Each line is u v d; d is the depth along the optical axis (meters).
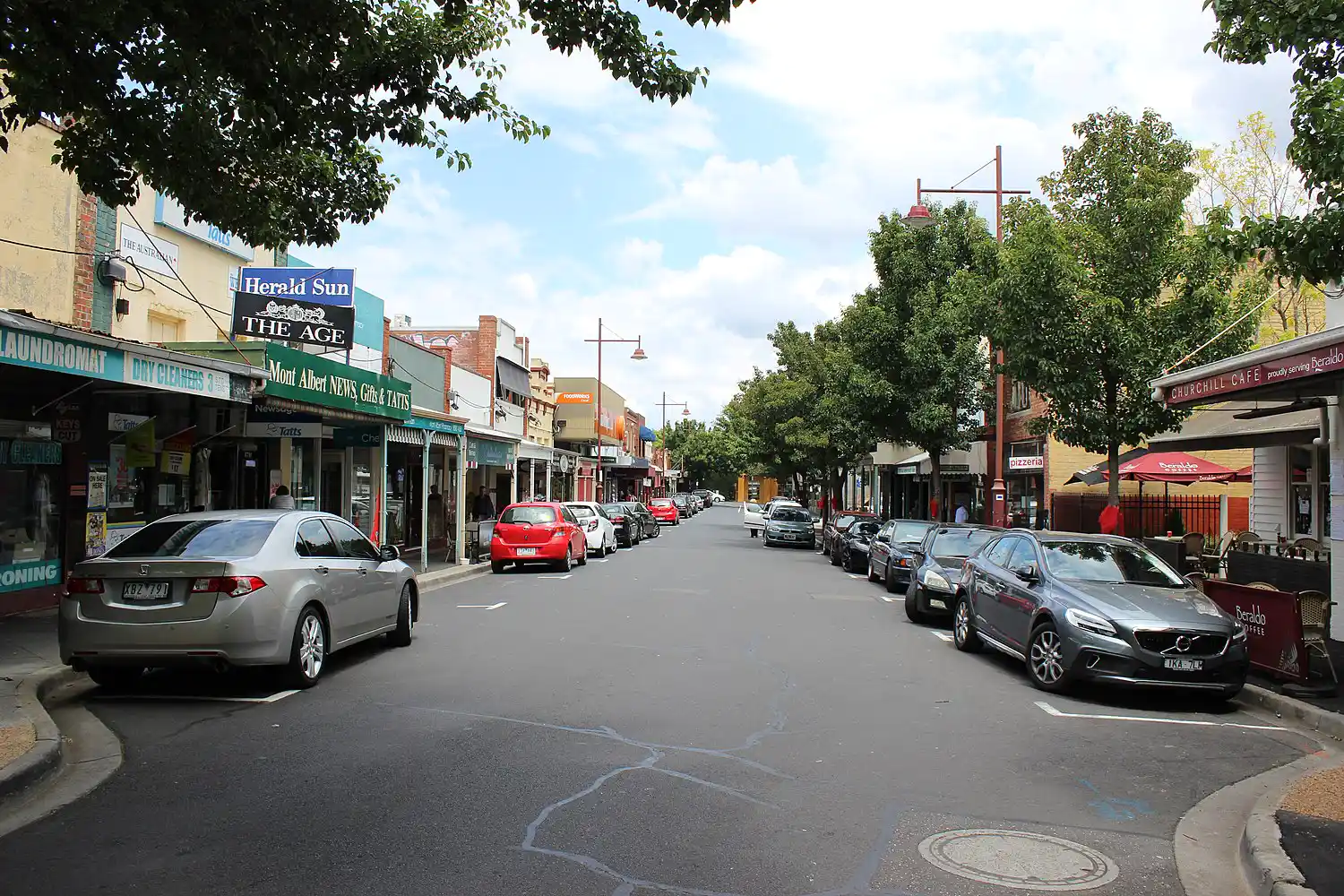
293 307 15.94
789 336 45.34
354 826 5.18
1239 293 14.26
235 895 4.27
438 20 8.56
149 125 7.52
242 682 9.09
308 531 9.41
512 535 22.02
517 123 9.28
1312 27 7.19
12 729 6.59
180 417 15.25
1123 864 4.96
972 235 25.12
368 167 9.86
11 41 6.57
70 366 9.70
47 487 12.55
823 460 42.56
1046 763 6.86
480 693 8.74
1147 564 10.41
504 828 5.18
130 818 5.28
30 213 12.42
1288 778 6.63
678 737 7.27
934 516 26.66
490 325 33.72
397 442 20.75
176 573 7.98
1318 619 9.34
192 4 6.63
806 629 13.51
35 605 12.23
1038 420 16.39
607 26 7.55
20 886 4.33
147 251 14.90
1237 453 23.42
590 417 49.84
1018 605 10.30
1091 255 14.55
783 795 5.92
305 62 7.60
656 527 42.12
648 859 4.79
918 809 5.73
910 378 25.48
